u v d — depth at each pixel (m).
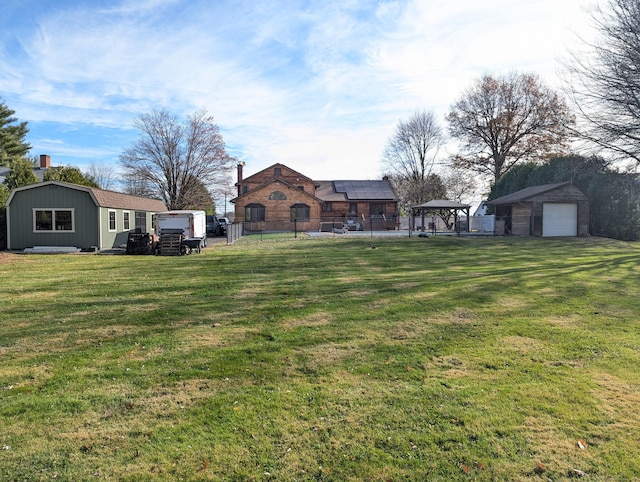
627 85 16.98
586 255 17.89
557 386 4.60
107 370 5.09
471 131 46.66
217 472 3.15
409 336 6.35
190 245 20.92
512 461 3.28
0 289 10.66
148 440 3.57
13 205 23.00
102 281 11.93
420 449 3.44
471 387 4.58
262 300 8.95
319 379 4.82
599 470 3.17
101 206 23.34
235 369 5.10
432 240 25.17
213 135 46.19
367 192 47.91
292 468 3.20
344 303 8.55
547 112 39.97
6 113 44.56
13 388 4.59
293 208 42.94
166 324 7.10
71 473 3.12
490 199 42.06
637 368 5.11
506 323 7.01
